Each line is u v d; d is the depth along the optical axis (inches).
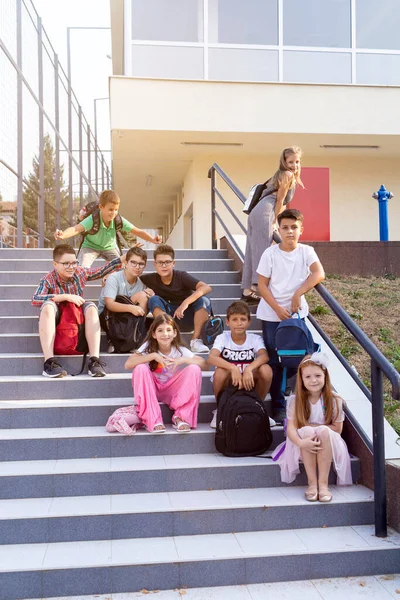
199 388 153.8
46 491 134.4
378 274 284.5
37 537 122.5
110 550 119.0
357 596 111.3
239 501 131.6
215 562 115.0
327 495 131.9
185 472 139.0
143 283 198.8
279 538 125.0
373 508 132.6
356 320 227.0
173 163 467.8
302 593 112.6
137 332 185.5
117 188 573.0
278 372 163.3
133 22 390.3
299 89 391.2
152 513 125.5
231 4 401.1
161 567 113.5
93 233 226.2
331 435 137.3
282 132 389.1
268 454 149.5
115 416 151.3
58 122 489.7
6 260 255.0
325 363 140.0
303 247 163.9
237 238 278.5
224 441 147.2
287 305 163.2
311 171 382.3
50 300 178.7
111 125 375.6
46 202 448.5
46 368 172.7
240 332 161.5
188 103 380.8
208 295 235.1
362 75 411.8
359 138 404.8
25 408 156.3
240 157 443.8
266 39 403.2
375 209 455.2
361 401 156.7
